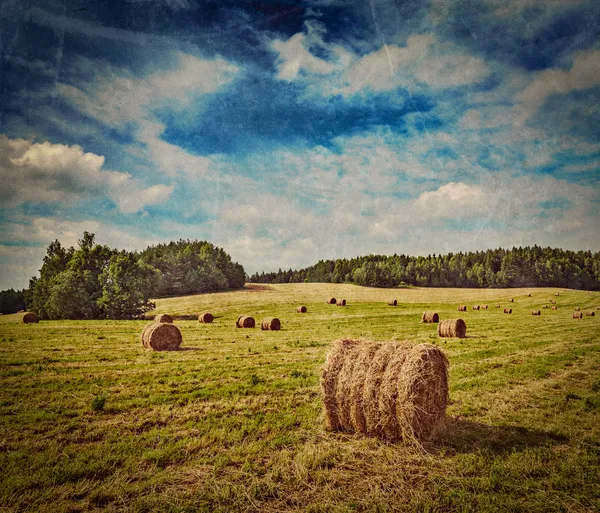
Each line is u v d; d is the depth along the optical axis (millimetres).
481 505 4738
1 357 15094
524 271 85062
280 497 4973
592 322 31859
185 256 80812
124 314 46344
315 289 85500
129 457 6043
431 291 82062
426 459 6109
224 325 33969
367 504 4805
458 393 9719
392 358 7258
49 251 53969
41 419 7809
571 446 6465
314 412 8297
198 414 8125
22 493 5043
